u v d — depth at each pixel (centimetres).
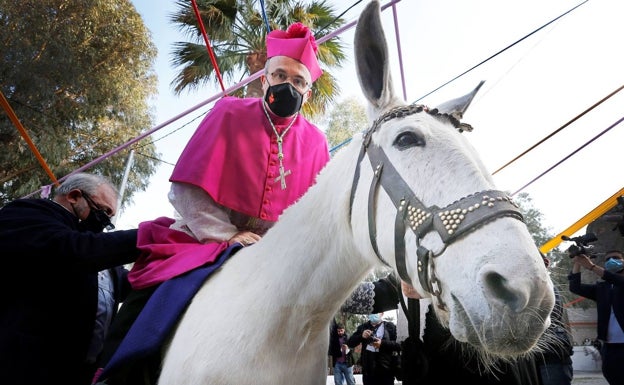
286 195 224
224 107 219
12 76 1116
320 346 170
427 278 117
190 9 956
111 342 179
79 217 231
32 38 1148
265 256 165
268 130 222
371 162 144
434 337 199
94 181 237
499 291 102
